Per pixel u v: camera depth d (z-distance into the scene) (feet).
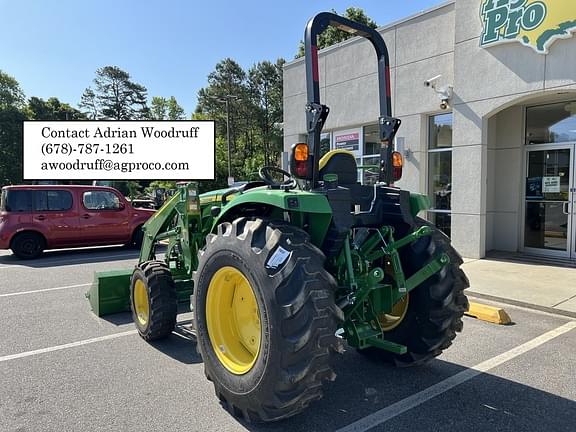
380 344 10.53
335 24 10.28
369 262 11.00
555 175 28.40
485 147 27.78
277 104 189.57
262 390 8.54
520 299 18.95
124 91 227.40
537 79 24.77
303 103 42.78
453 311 11.44
